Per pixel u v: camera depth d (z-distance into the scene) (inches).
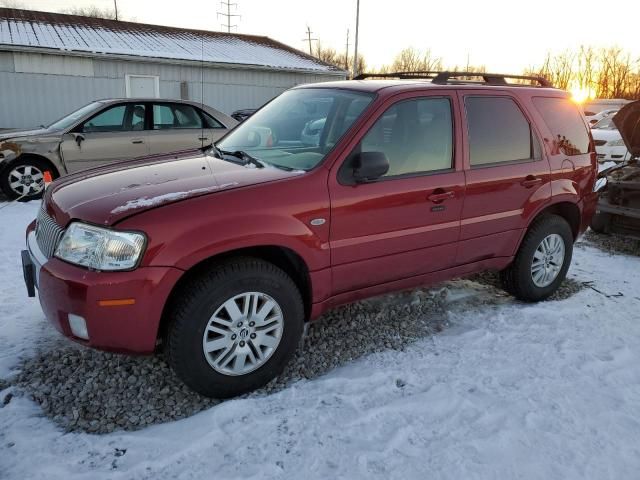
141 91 678.5
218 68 724.7
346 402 119.6
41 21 740.0
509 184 161.0
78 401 116.7
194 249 108.5
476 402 121.6
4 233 243.6
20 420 110.0
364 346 147.1
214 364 116.3
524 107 169.6
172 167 137.6
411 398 122.3
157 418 113.4
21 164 316.8
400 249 140.9
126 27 811.4
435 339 152.7
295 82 800.9
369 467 99.8
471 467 100.7
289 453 102.8
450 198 147.3
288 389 124.3
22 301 166.4
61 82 625.3
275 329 124.0
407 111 142.5
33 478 94.0
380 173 127.7
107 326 105.7
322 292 131.0
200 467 98.4
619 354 145.9
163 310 112.5
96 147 334.0
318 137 139.6
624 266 227.8
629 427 114.2
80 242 108.5
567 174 178.9
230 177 124.7
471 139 154.6
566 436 110.6
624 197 251.0
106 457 100.3
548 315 170.6
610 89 1868.8
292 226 120.0
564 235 182.2
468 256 158.4
